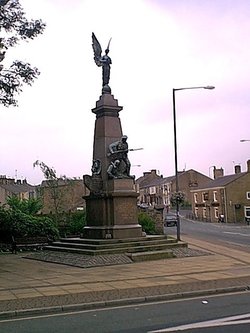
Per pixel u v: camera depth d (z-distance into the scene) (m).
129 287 12.94
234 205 72.25
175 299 11.46
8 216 28.53
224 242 29.73
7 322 9.36
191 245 26.48
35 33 20.62
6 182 83.31
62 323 9.12
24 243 27.41
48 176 40.56
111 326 8.70
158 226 33.56
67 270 17.28
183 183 96.56
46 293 12.33
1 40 20.06
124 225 22.31
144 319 9.24
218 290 12.29
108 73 24.59
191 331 8.12
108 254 19.92
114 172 22.75
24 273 16.62
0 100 20.53
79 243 22.36
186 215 86.56
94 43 25.12
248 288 12.66
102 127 23.80
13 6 19.94
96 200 23.05
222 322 8.72
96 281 14.26
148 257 19.61
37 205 34.78
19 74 20.50
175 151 30.56
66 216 33.28
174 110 29.77
